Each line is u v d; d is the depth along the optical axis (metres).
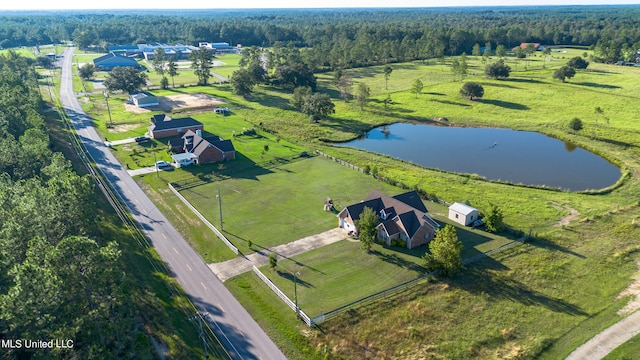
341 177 95.62
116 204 81.56
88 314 41.75
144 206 81.31
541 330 50.16
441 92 176.75
